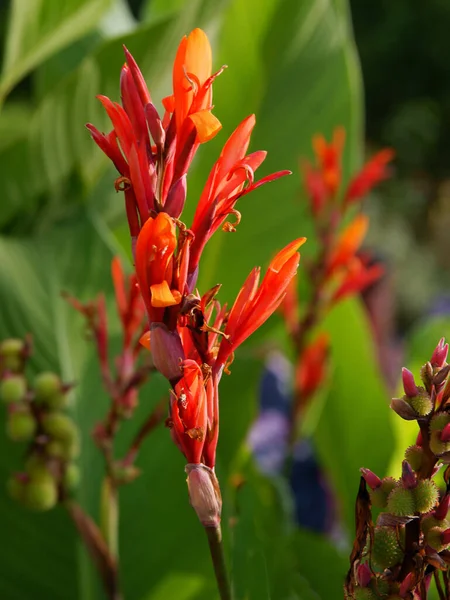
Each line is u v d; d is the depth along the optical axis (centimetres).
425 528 47
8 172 108
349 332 118
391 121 750
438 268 469
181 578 89
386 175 108
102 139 49
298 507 141
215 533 49
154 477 92
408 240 512
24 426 70
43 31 102
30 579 92
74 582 91
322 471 132
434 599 72
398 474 109
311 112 145
